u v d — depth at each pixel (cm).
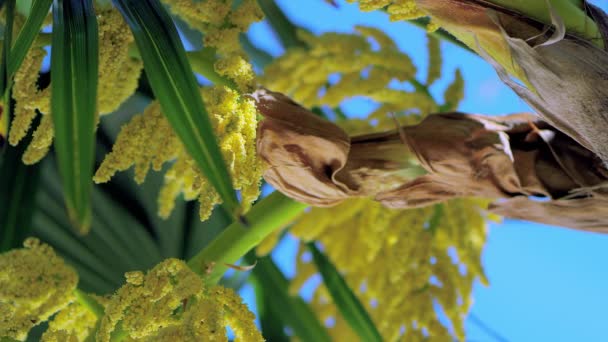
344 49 135
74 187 63
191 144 72
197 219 152
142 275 92
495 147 101
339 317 163
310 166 98
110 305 91
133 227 150
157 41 76
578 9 89
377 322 138
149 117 96
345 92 133
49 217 145
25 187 117
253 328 92
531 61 89
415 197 104
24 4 94
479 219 141
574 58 88
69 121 67
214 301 92
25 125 90
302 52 140
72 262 147
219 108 89
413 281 132
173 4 99
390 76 134
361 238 136
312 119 97
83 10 76
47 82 115
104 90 97
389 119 137
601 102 89
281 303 142
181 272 92
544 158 101
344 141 98
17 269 95
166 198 122
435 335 132
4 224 115
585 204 102
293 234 133
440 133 101
